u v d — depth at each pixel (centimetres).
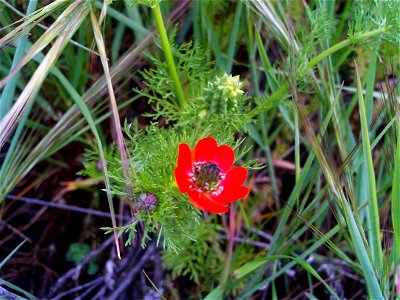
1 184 14
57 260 17
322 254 17
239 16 15
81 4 11
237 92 12
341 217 14
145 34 15
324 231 17
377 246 13
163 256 16
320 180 16
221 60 16
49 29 11
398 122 13
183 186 11
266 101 15
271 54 18
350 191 13
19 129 14
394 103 13
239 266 16
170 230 12
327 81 15
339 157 13
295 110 14
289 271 16
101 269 17
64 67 16
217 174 12
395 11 12
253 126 16
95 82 15
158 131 13
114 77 15
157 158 12
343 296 16
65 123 14
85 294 16
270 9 14
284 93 15
